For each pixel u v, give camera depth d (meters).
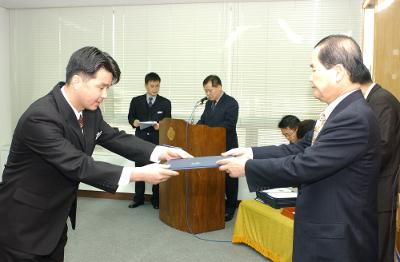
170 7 4.45
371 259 1.28
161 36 4.50
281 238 2.60
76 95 1.35
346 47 1.23
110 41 4.61
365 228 1.25
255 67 4.34
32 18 4.75
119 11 4.56
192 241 3.27
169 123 3.48
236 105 3.75
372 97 1.96
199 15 4.40
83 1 4.41
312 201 1.28
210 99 3.80
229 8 4.33
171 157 1.72
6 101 4.81
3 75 4.74
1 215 1.38
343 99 1.26
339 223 1.22
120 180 1.36
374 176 1.25
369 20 3.62
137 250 3.08
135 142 1.75
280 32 4.25
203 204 3.45
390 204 1.93
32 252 1.36
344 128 1.20
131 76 4.61
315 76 1.28
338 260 1.21
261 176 1.33
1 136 4.73
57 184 1.39
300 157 1.26
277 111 4.35
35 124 1.30
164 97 4.42
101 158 4.54
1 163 4.70
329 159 1.20
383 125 1.89
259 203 3.00
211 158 1.63
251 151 1.68
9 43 4.82
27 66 4.82
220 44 4.39
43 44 4.75
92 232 3.48
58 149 1.30
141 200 4.35
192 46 4.45
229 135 3.70
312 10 4.16
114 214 4.04
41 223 1.38
